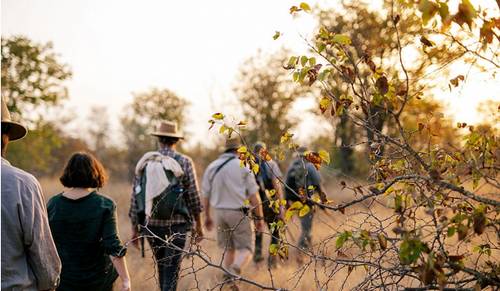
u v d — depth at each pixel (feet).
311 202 13.84
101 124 186.50
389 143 13.60
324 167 14.40
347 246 13.51
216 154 92.58
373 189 13.12
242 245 27.84
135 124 136.36
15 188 12.30
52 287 13.05
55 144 90.33
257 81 90.02
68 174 17.85
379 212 16.05
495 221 12.00
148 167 23.53
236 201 27.89
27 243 12.43
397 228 11.31
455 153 13.74
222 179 28.30
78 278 17.62
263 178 28.43
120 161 142.51
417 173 13.33
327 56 13.47
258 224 28.04
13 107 75.87
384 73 13.09
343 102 13.41
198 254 14.74
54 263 12.92
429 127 14.14
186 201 24.18
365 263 13.85
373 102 12.95
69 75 78.43
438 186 13.08
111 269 18.25
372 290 14.03
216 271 27.20
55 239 17.79
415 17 12.96
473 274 12.58
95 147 167.94
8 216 12.12
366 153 14.97
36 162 88.17
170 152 24.20
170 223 23.12
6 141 13.48
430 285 13.16
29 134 81.10
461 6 10.85
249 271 29.04
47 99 77.77
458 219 11.51
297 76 13.11
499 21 11.77
